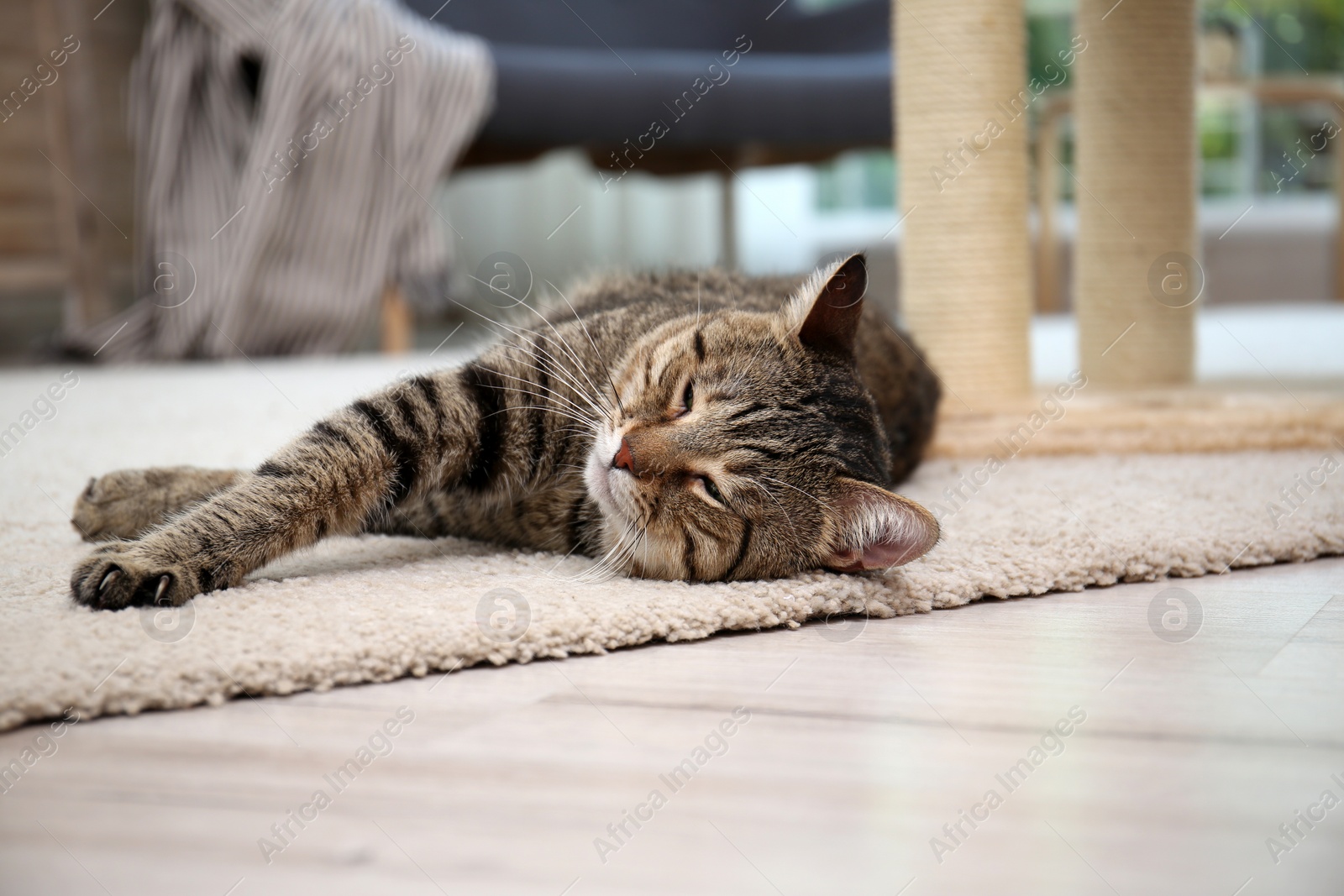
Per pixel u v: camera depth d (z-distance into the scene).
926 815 0.84
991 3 2.70
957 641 1.26
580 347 1.71
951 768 0.92
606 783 0.89
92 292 5.06
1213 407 2.61
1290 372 3.64
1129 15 3.15
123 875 0.74
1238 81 5.67
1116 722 1.02
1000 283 2.86
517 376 1.59
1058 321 6.07
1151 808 0.86
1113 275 3.32
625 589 1.37
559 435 1.62
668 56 5.06
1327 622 1.32
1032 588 1.45
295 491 1.36
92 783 0.86
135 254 5.17
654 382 1.61
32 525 1.68
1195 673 1.15
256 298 4.38
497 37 5.28
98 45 4.97
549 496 1.64
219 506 1.33
